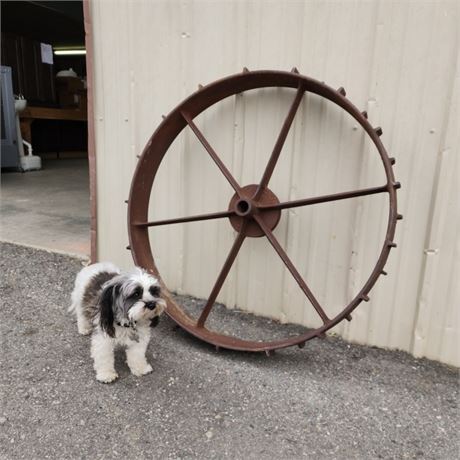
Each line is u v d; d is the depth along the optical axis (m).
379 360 2.51
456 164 2.26
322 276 2.74
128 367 2.37
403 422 1.99
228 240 3.02
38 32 10.60
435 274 2.42
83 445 1.79
